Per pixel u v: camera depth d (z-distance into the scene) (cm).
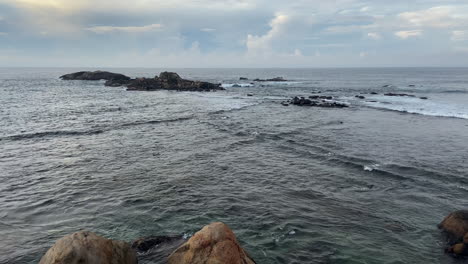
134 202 1227
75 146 2062
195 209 1178
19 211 1127
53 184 1395
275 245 945
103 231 999
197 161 1792
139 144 2152
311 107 4447
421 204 1248
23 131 2478
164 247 866
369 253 909
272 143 2259
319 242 964
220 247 648
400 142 2297
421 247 944
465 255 886
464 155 1950
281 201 1266
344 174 1595
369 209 1201
